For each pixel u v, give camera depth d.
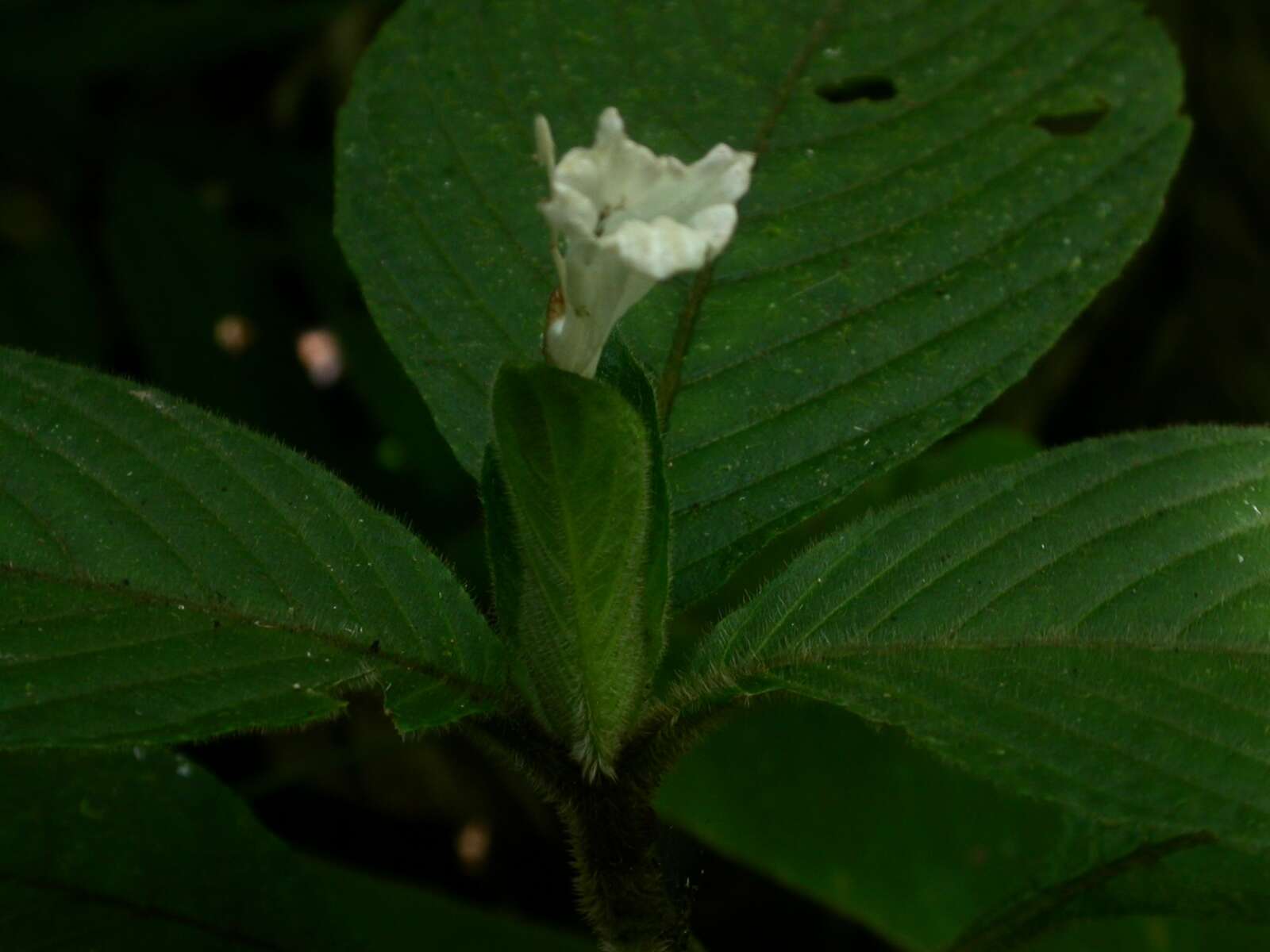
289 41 0.86
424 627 0.35
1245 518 0.35
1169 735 0.33
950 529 0.36
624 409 0.31
